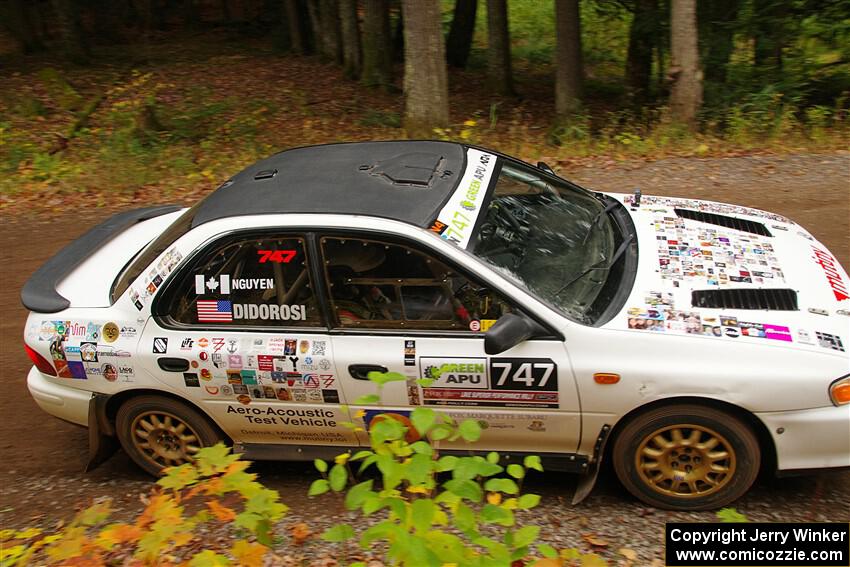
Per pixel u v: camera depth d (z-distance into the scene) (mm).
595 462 3650
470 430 2330
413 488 2432
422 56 11836
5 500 4145
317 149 4613
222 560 2541
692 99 11867
